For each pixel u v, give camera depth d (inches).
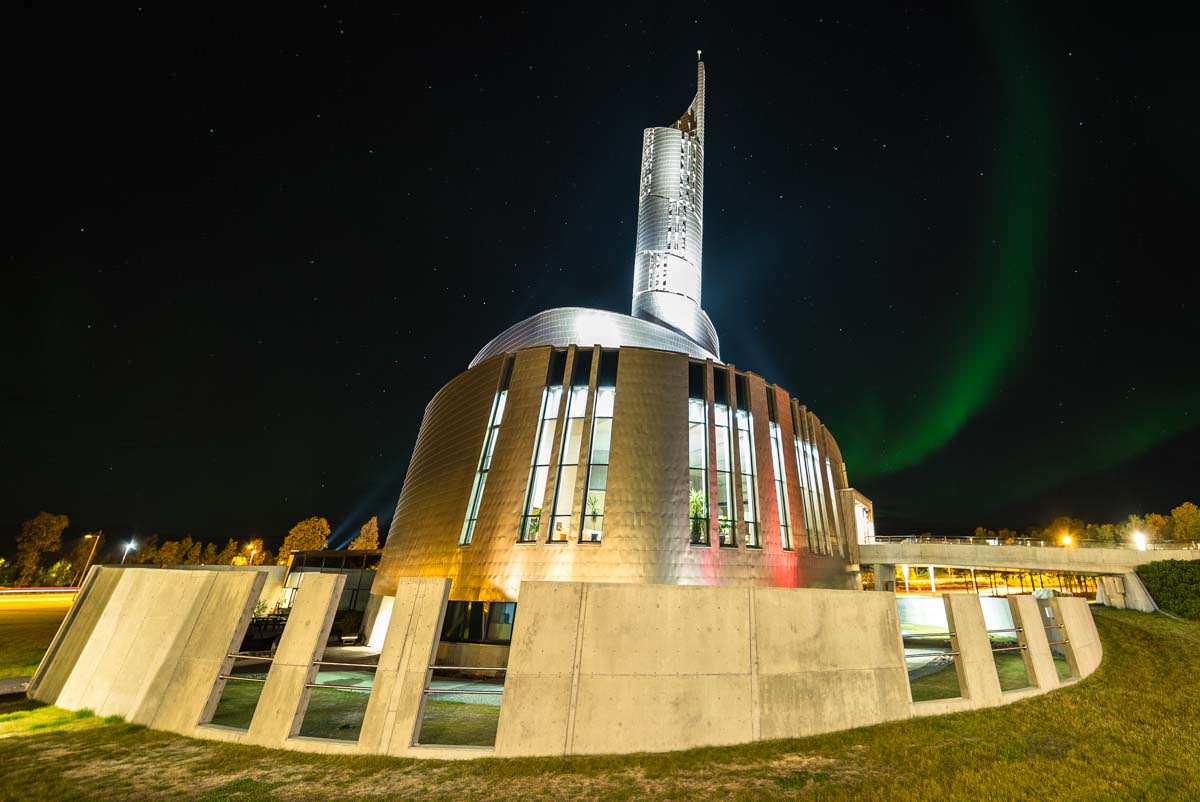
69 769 376.8
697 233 3080.7
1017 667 815.1
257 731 431.2
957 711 513.7
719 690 441.7
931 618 1935.3
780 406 1422.2
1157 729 460.8
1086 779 357.1
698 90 3535.9
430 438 1556.3
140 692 498.9
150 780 359.3
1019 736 440.5
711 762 390.6
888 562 1971.0
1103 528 3624.5
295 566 2052.2
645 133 3287.4
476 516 1189.7
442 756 398.6
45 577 3085.6
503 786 351.6
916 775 364.5
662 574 1066.1
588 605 449.4
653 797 335.9
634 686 429.7
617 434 1162.6
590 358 1273.4
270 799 333.1
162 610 537.6
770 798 332.5
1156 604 1273.4
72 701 542.3
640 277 2955.2
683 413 1208.2
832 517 1604.3
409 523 1456.7
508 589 1069.8
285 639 460.4
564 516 1129.4
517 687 420.2
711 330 2923.2
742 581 1122.0
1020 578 2871.6
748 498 1240.2
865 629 509.4
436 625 443.5
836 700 471.8
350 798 335.3
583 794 340.8
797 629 481.7
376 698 425.7
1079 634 715.4
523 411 1237.1
